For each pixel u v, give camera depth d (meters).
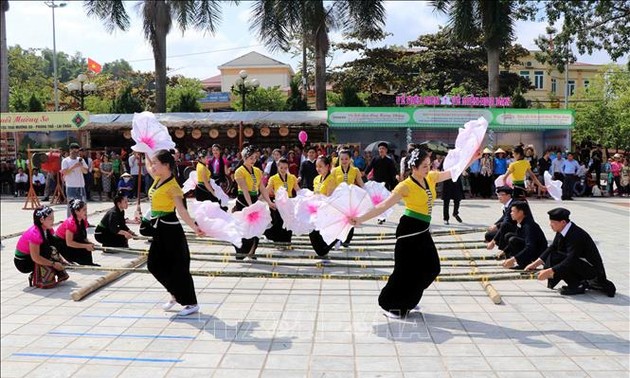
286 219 8.45
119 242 9.64
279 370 4.63
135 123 6.69
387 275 7.20
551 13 18.77
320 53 23.19
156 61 24.48
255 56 49.00
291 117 21.94
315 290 7.11
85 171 12.29
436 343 5.21
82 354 5.04
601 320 5.88
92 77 42.28
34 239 7.23
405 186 5.69
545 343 5.20
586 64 46.81
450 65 34.34
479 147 5.59
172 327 5.72
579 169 19.72
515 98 25.09
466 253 9.30
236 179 8.83
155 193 6.03
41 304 6.59
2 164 22.03
